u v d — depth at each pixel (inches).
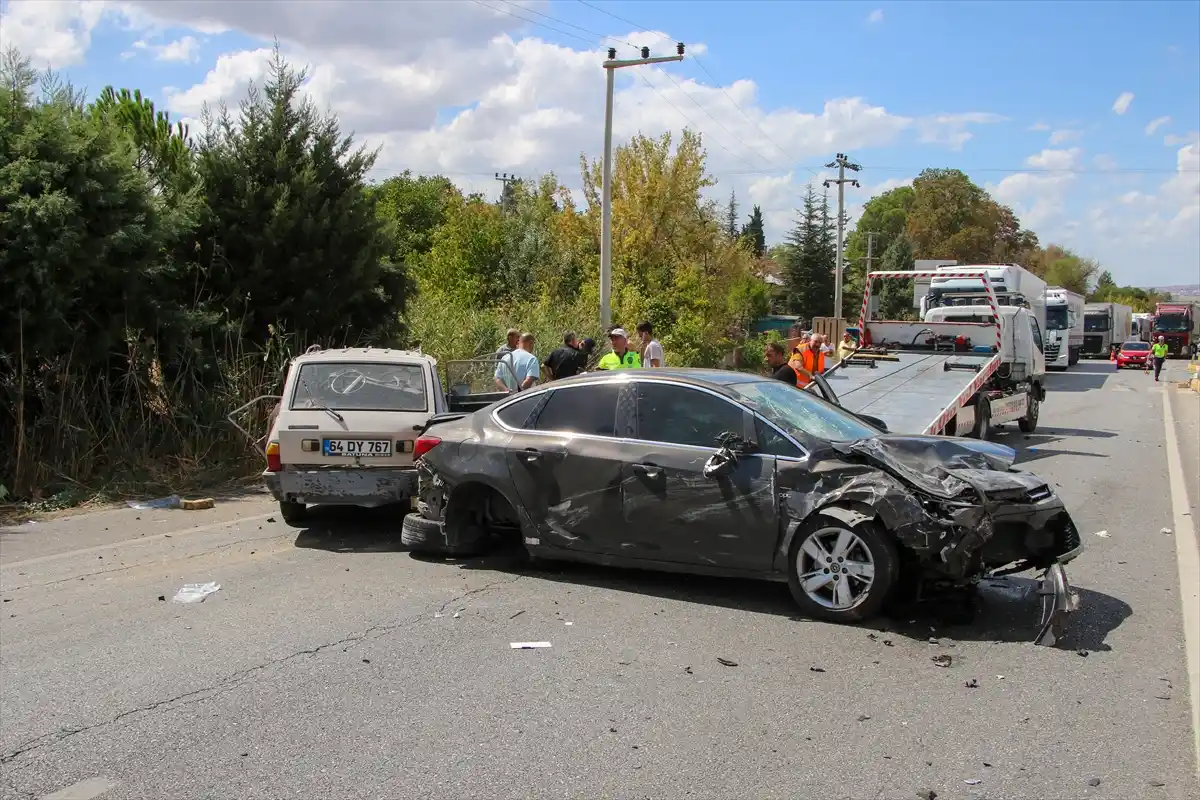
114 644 223.3
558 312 959.6
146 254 466.9
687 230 1327.5
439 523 293.0
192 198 510.6
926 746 163.0
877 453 231.0
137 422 469.4
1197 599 251.1
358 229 573.6
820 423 256.7
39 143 424.8
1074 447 619.5
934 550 216.1
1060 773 152.7
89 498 413.7
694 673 198.1
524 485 274.8
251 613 246.5
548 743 165.3
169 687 194.7
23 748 166.7
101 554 319.9
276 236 545.3
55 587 278.1
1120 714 175.5
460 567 290.5
